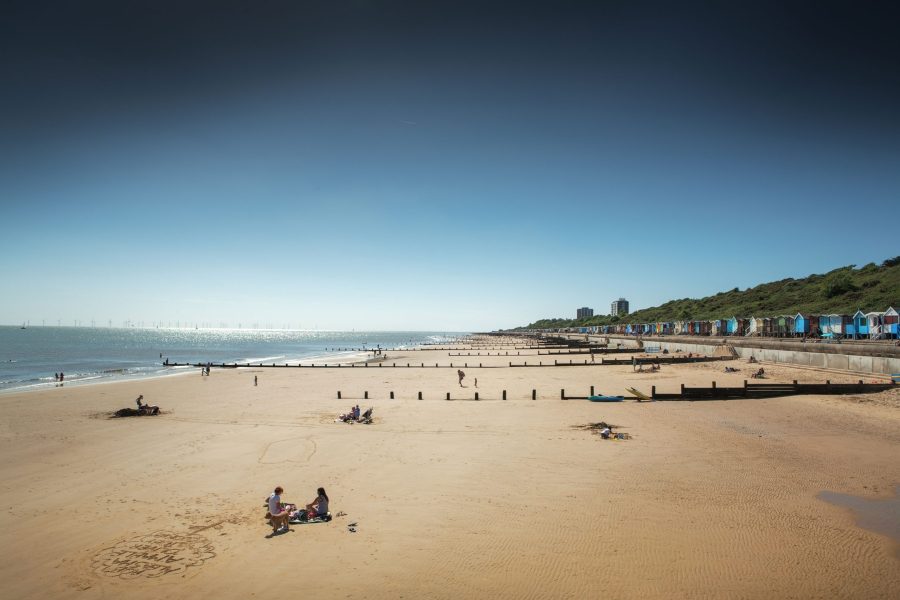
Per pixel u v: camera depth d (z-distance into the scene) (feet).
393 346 508.12
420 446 75.77
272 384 162.40
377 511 50.88
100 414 107.24
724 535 44.21
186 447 77.10
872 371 122.52
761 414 95.55
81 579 38.91
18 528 48.16
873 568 38.45
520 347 389.39
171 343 616.39
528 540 43.86
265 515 50.55
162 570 39.99
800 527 45.65
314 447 75.77
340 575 38.70
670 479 59.00
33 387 162.50
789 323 195.62
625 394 122.83
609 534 44.78
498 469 63.77
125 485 60.03
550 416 97.25
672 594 35.32
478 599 35.19
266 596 36.14
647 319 471.62
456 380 167.12
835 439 76.28
